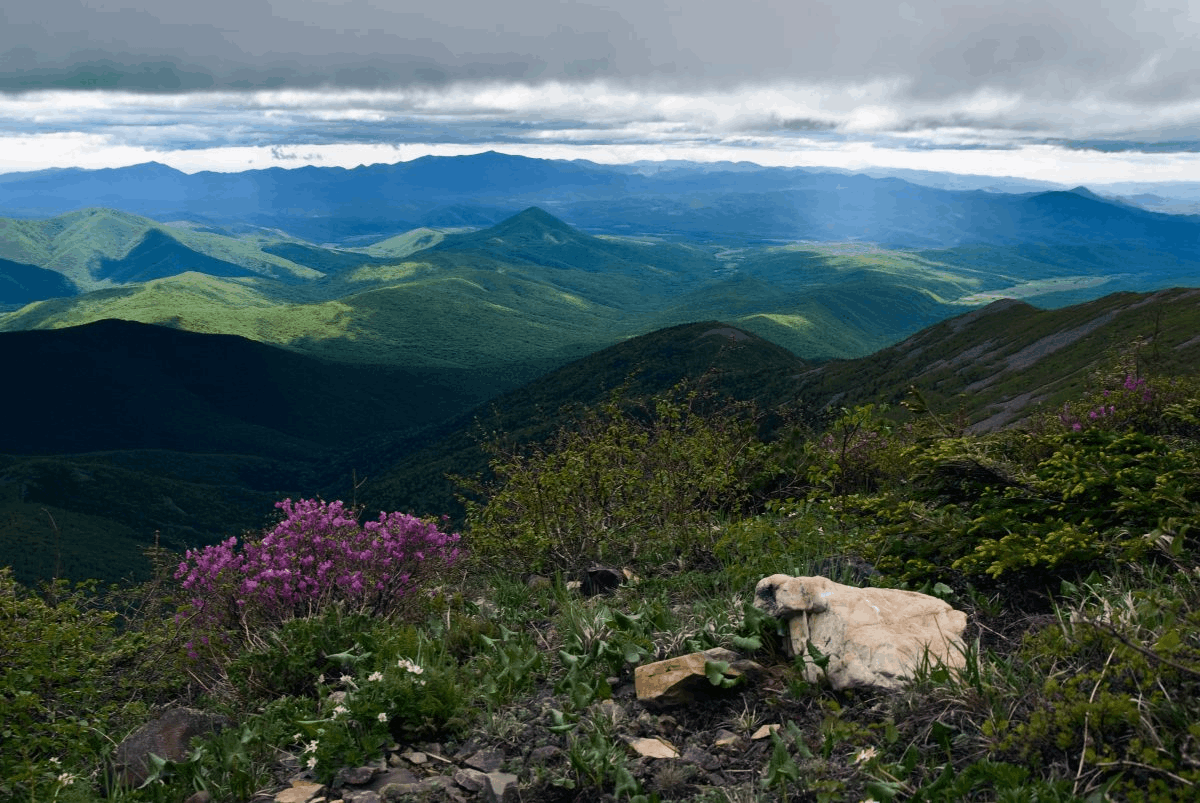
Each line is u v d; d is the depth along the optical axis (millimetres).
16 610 5660
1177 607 3855
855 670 4121
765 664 4672
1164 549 4484
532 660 5016
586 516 8016
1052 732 3217
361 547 6527
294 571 6168
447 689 4566
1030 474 6285
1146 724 3031
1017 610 4805
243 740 4402
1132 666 3316
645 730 4215
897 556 5695
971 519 5910
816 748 3725
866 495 8047
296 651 5484
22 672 5250
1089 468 5574
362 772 4086
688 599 6340
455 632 5797
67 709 5535
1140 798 2789
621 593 6730
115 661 5953
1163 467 5434
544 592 7070
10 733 4723
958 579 5344
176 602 6156
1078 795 2959
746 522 7551
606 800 3682
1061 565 4941
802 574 5961
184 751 4531
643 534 8055
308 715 4754
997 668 3934
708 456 8680
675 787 3666
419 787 3916
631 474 8453
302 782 4133
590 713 4406
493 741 4301
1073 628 3859
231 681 5402
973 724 3555
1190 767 2850
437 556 6785
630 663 5035
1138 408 8391
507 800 3732
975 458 6164
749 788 3486
